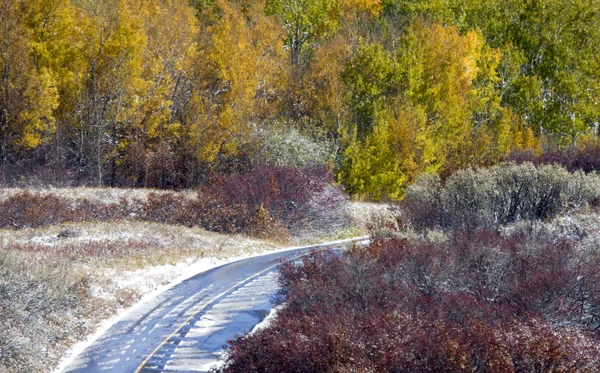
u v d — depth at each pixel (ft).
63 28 146.41
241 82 160.25
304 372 43.98
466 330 45.80
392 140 152.76
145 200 121.08
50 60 145.28
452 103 162.40
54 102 137.80
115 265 81.51
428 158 151.94
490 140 160.35
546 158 138.51
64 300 63.31
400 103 161.17
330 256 83.82
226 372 47.67
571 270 59.67
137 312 67.46
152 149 156.25
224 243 103.40
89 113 149.48
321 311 55.01
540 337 43.27
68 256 81.61
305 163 153.69
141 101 152.15
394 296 58.03
